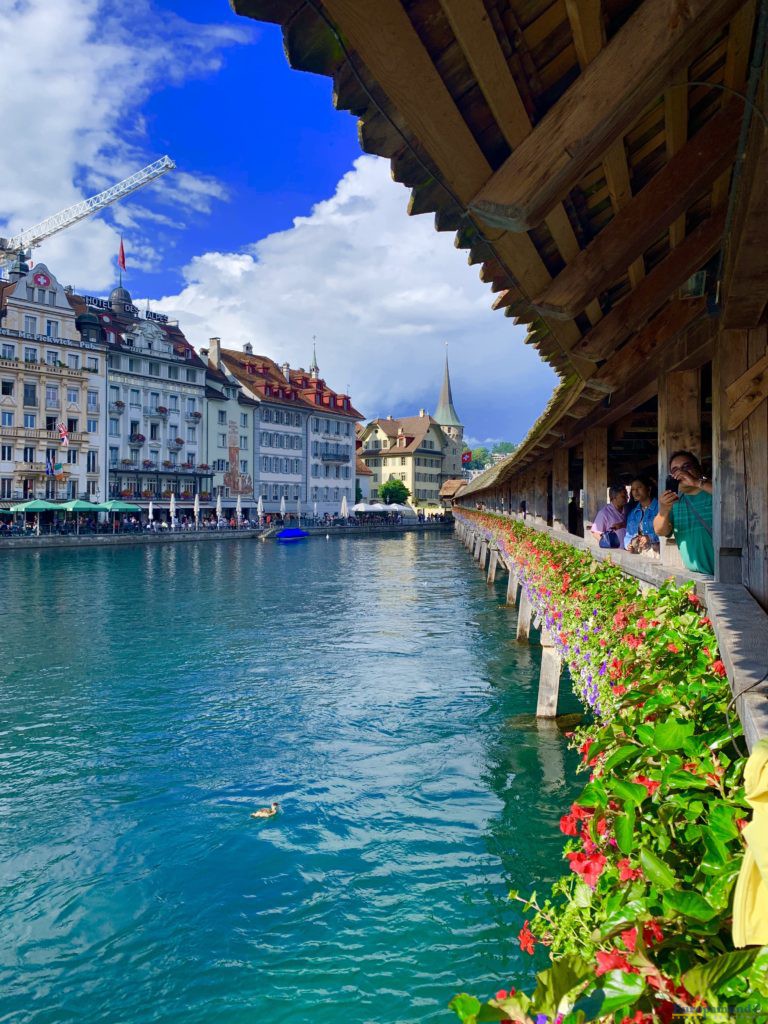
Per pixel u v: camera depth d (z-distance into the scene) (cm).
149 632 1958
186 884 657
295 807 811
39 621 2138
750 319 447
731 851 206
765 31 185
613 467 1592
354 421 9619
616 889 217
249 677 1435
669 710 296
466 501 6956
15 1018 499
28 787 881
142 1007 505
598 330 471
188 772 925
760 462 471
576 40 183
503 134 195
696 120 300
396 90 172
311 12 157
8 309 5759
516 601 2462
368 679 1404
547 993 172
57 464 5959
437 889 634
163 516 6881
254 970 539
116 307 7144
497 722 1100
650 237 309
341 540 7150
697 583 477
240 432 7862
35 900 635
